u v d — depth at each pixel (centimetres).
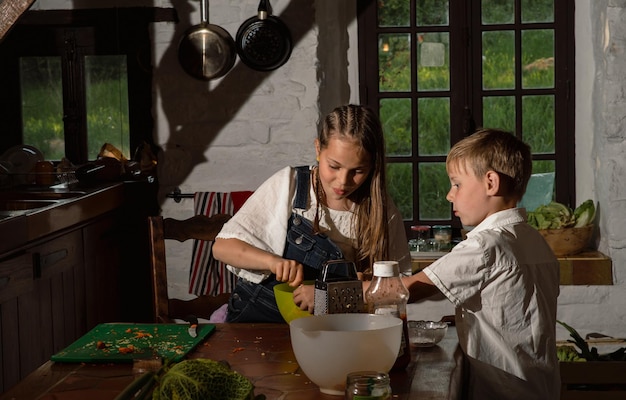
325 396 142
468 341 186
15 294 269
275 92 387
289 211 215
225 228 213
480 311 185
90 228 338
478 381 185
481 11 415
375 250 211
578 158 414
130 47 394
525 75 416
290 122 388
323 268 165
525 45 415
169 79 390
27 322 280
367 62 421
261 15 375
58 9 395
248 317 212
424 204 426
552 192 417
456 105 420
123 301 380
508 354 183
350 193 209
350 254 217
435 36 418
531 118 417
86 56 400
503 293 183
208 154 392
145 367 157
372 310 159
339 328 152
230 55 383
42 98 408
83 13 394
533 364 184
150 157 389
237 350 171
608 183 376
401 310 158
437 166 423
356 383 118
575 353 303
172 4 388
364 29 420
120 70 399
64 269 310
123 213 381
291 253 212
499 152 194
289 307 181
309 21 384
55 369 159
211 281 352
